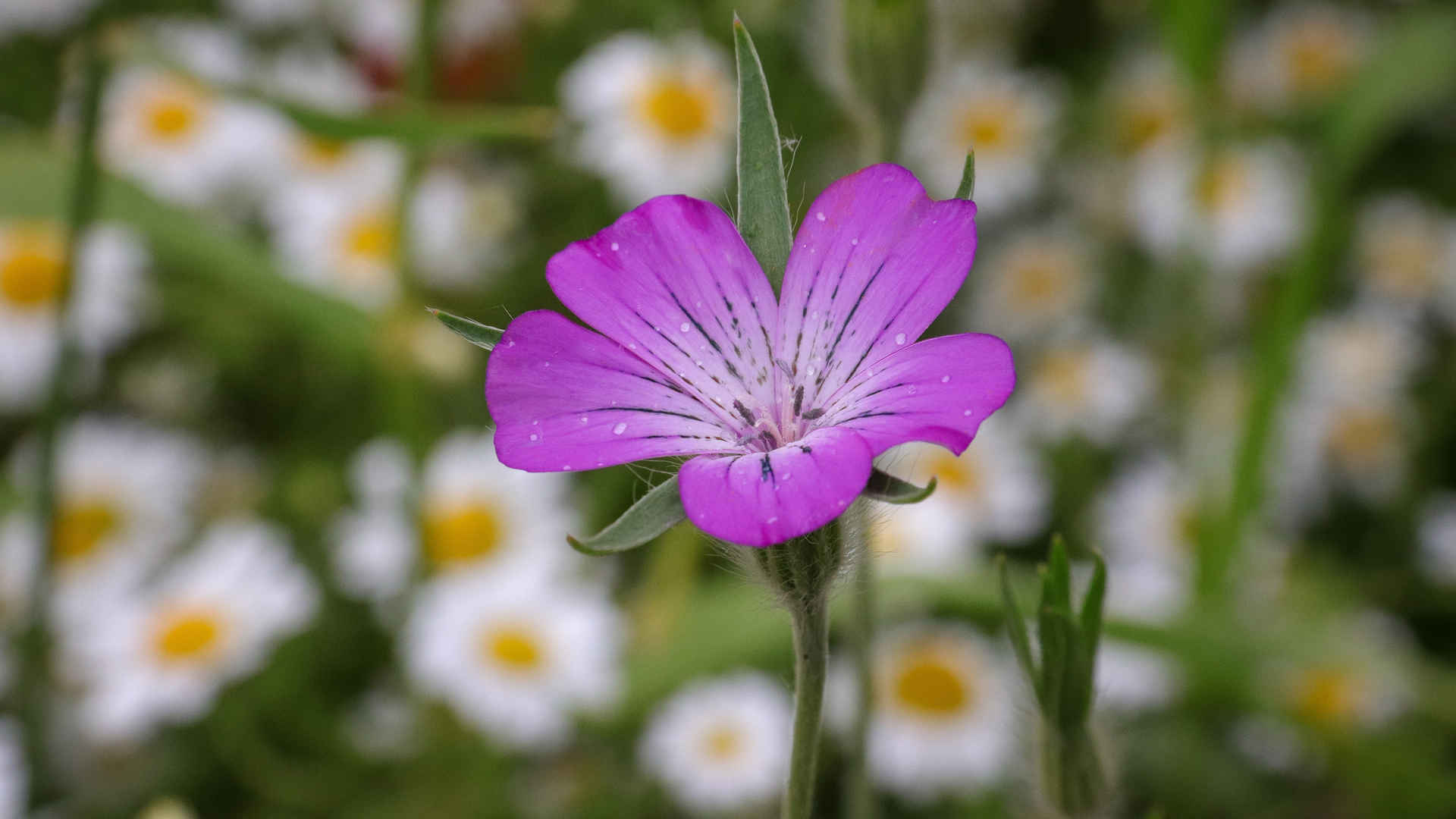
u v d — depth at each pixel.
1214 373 0.58
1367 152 0.61
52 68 0.61
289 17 0.60
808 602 0.43
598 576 0.56
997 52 0.62
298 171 0.58
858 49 0.51
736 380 0.45
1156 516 0.58
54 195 0.51
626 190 0.58
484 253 0.59
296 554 0.56
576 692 0.54
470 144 0.58
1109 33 0.63
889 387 0.41
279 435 0.59
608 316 0.45
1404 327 0.60
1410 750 0.55
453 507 0.56
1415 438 0.59
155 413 0.58
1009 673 0.55
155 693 0.54
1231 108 0.61
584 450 0.42
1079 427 0.59
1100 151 0.61
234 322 0.58
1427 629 0.57
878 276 0.45
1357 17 0.63
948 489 0.57
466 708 0.54
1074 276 0.61
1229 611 0.55
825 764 0.55
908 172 0.45
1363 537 0.59
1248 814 0.55
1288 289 0.55
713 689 0.55
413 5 0.52
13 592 0.55
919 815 0.55
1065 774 0.48
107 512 0.56
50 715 0.54
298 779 0.55
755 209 0.47
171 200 0.52
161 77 0.58
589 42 0.60
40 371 0.57
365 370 0.57
